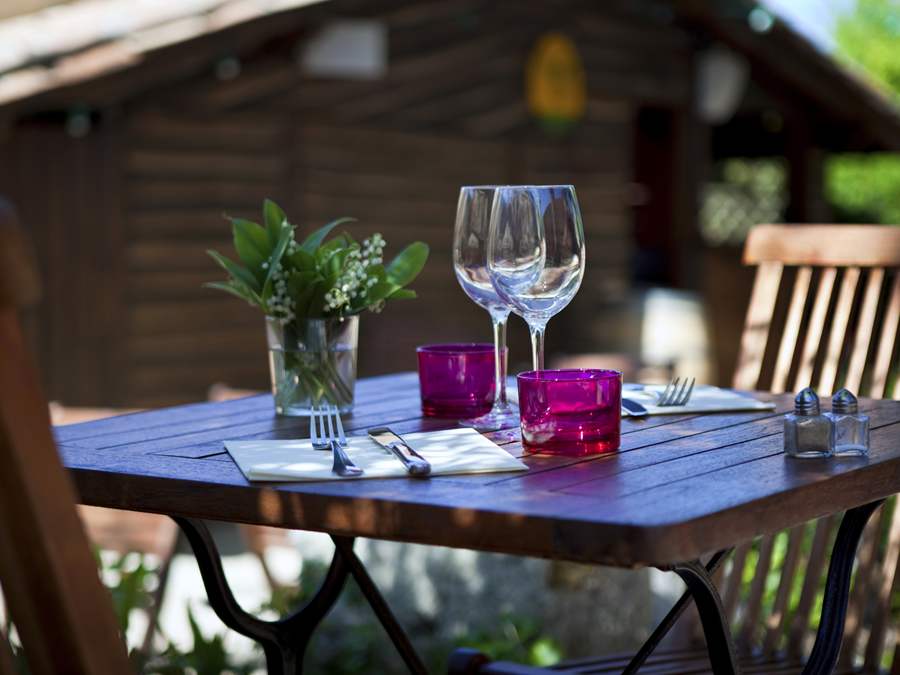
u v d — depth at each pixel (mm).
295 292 2051
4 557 1134
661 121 10547
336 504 1455
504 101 8781
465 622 4051
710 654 1561
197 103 7027
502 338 2033
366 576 2182
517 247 1822
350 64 7375
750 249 2713
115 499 1648
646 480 1495
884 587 2348
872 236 2568
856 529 1878
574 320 9203
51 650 1157
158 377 6906
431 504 1387
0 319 1091
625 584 4016
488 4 8641
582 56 9281
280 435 1909
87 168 6582
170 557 3801
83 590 1141
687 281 10250
